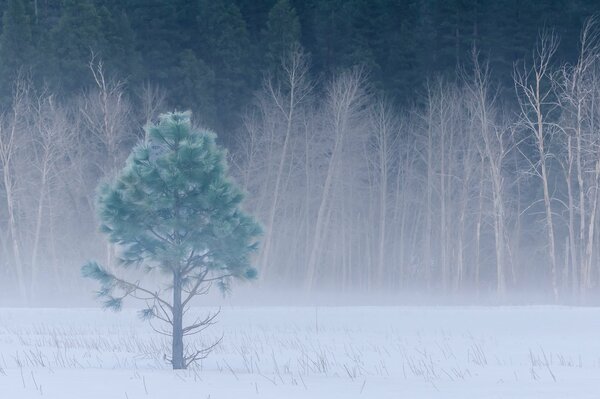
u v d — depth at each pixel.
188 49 128.50
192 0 140.88
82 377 28.52
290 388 27.08
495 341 47.09
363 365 36.25
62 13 133.25
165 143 33.31
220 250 32.81
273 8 132.38
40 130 98.88
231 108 128.38
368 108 113.12
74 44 119.19
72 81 117.25
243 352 40.56
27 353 37.88
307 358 37.31
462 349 42.84
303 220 116.69
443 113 112.06
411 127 120.00
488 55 121.44
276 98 109.00
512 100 124.88
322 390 26.70
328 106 112.44
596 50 119.31
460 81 128.12
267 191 111.38
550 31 127.88
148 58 132.38
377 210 123.44
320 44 140.12
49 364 33.69
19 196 101.69
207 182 32.69
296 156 113.56
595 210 92.25
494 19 131.50
